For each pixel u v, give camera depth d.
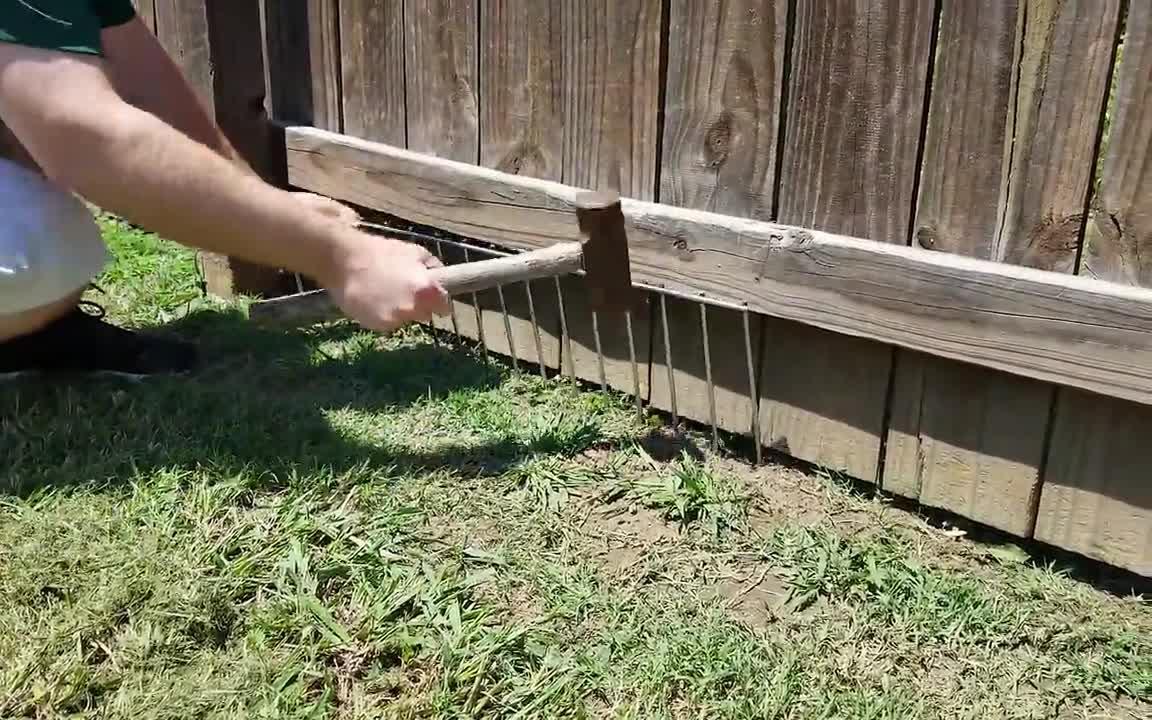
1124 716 1.42
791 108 1.81
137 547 1.61
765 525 1.82
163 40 2.69
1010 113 1.60
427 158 2.33
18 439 1.91
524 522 1.79
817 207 1.83
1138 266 1.54
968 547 1.79
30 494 1.76
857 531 1.81
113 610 1.49
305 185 2.58
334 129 2.55
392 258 1.42
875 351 1.84
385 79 2.40
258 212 1.34
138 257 2.88
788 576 1.68
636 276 2.05
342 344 2.43
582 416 2.14
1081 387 1.58
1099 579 1.71
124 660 1.43
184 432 1.96
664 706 1.38
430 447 2.00
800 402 1.96
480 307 2.41
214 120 2.51
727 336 2.01
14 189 1.85
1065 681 1.47
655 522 1.81
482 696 1.40
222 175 1.32
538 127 2.16
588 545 1.74
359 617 1.52
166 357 2.23
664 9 1.92
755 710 1.38
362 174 2.44
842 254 1.77
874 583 1.65
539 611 1.57
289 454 1.91
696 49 1.89
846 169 1.78
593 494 1.88
